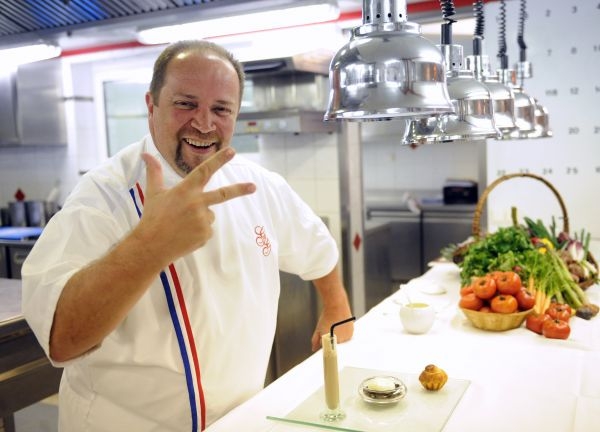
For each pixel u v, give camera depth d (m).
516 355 1.95
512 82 2.54
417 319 2.19
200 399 1.65
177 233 1.24
